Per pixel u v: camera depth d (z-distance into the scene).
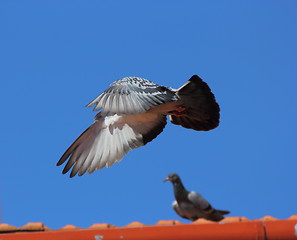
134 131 12.52
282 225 10.50
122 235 10.84
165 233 10.72
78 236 11.02
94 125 12.44
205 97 12.37
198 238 10.62
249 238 10.50
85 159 12.20
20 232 12.00
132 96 10.08
